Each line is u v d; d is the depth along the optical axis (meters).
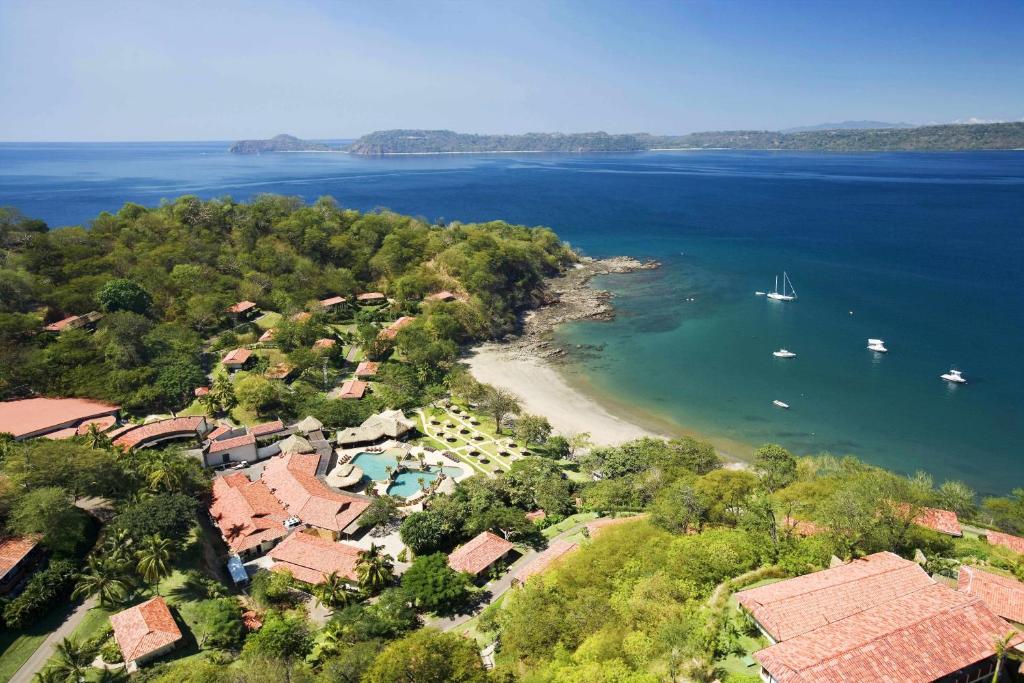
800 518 67.56
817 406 120.38
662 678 43.41
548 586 59.62
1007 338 149.38
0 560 59.47
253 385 107.69
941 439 107.69
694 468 89.94
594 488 87.12
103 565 59.66
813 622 44.47
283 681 48.25
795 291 191.12
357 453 99.25
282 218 194.12
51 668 49.44
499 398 110.38
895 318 164.88
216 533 76.69
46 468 68.94
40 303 129.12
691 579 56.16
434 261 184.62
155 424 96.19
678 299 187.62
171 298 144.25
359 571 66.25
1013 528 77.06
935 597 45.00
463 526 77.06
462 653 46.84
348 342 145.88
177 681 48.22
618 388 130.25
